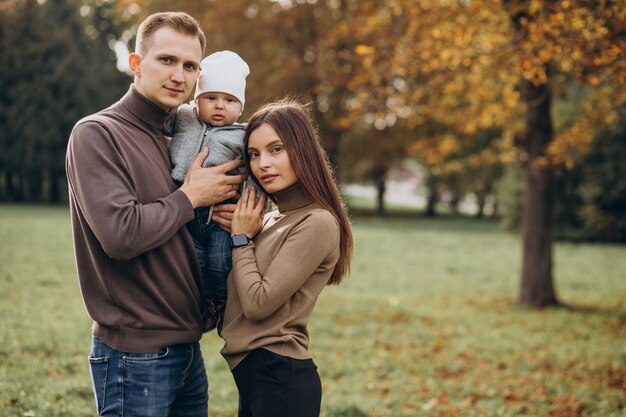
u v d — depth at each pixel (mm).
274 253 2545
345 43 16406
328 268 2627
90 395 4680
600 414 5176
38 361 5289
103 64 30953
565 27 5512
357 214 35781
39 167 28984
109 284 2371
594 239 21422
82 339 6168
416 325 8492
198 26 2527
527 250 10445
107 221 2186
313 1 22594
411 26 8062
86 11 33812
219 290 2664
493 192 36500
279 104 2746
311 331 7695
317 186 2602
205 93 2713
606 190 20203
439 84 8484
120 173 2283
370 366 6320
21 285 8953
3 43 28219
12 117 28391
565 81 9922
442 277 13477
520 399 5582
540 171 10211
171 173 2545
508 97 9109
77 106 29188
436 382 5938
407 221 32250
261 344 2482
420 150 11336
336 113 23906
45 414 4137
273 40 23609
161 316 2430
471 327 8609
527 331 8469
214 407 4656
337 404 4945
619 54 5445
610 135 19703
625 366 6773
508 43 6422
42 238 14750
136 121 2467
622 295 11914
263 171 2572
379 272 13688
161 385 2438
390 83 8227
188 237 2486
